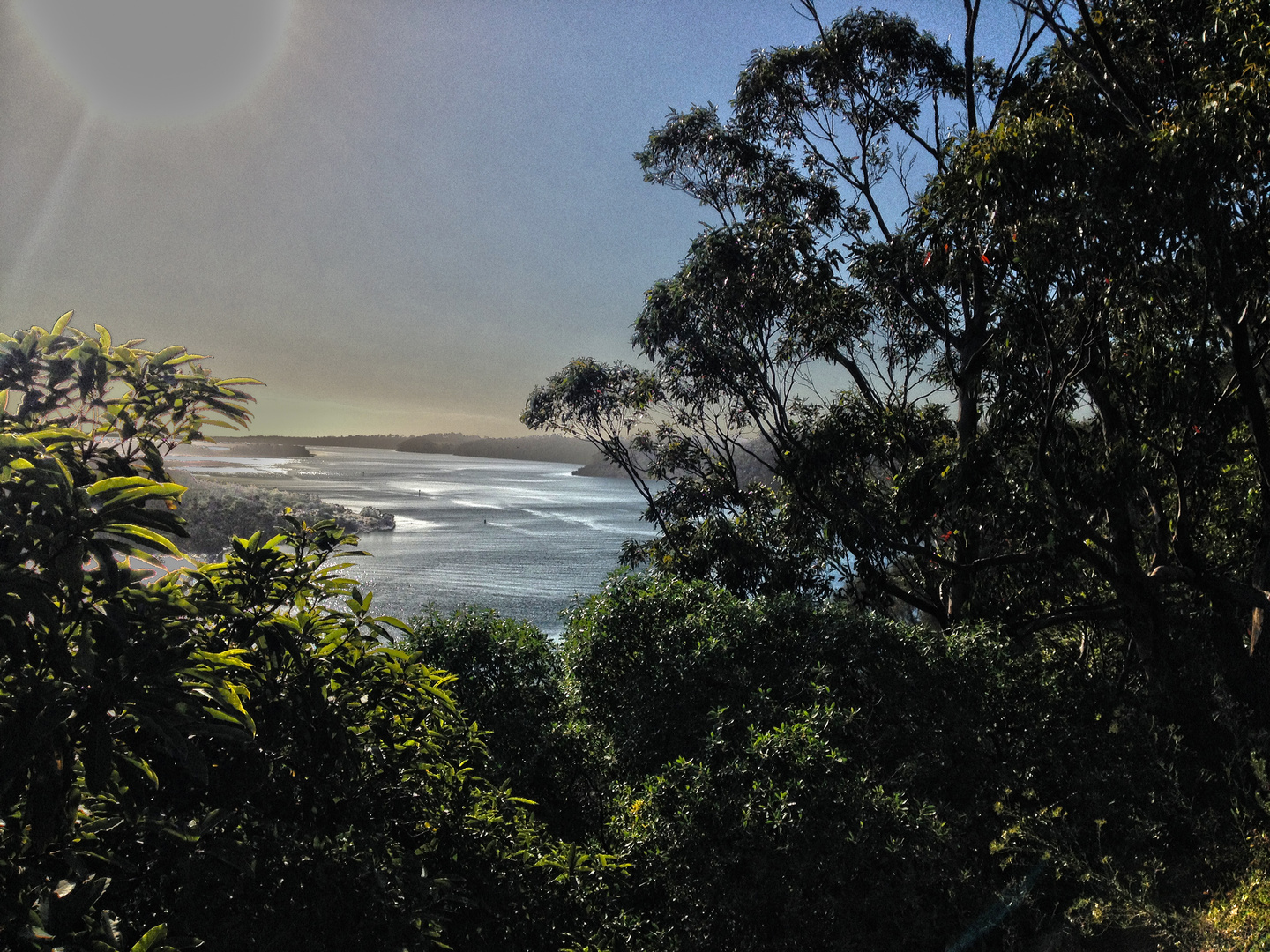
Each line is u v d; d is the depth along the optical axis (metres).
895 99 12.35
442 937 2.96
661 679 5.45
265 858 2.52
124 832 2.37
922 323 12.18
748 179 12.63
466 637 5.78
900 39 11.72
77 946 1.89
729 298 11.16
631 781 5.05
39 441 1.99
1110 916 4.08
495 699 5.55
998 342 8.73
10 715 1.89
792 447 11.55
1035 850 4.47
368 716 3.12
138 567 2.45
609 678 5.88
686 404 13.41
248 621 2.70
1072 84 8.12
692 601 6.20
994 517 8.20
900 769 4.63
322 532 3.04
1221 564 9.58
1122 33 8.12
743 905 3.77
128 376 2.49
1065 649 11.26
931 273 10.46
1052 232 6.43
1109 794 4.98
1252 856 4.70
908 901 3.81
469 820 3.29
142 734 2.39
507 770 4.98
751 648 5.61
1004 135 6.41
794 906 3.71
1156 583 8.44
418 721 3.31
